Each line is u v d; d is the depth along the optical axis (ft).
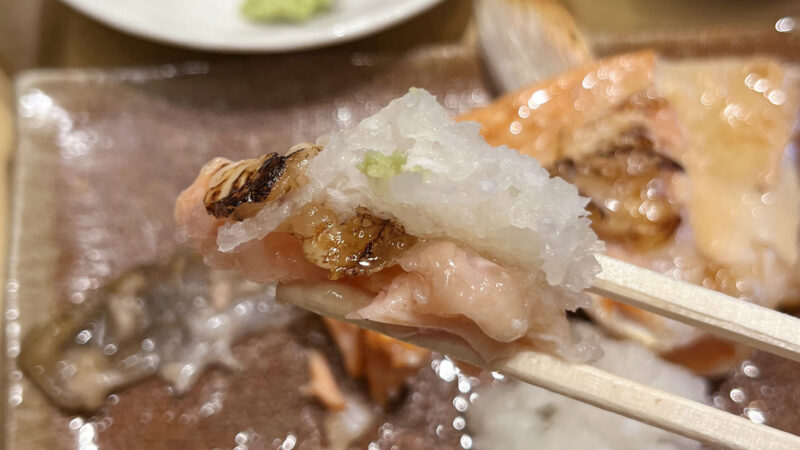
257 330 0.70
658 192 0.64
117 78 0.82
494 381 0.66
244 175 0.42
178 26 0.83
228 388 0.68
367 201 0.40
